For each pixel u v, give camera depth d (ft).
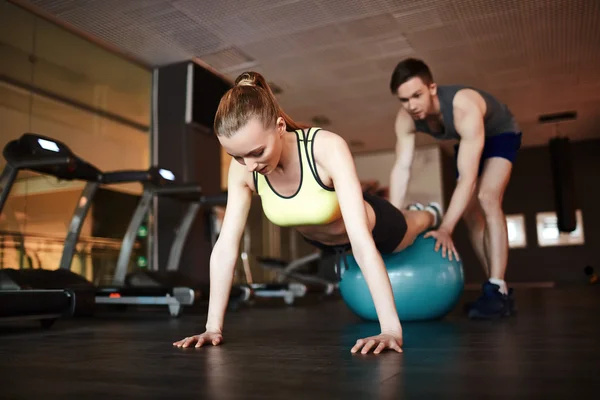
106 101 18.22
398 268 7.70
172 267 15.40
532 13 15.93
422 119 8.46
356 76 20.72
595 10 15.79
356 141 30.35
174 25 16.16
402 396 2.86
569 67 20.38
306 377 3.48
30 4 14.60
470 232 9.77
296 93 22.48
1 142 14.85
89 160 17.49
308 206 5.12
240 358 4.43
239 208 5.46
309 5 15.15
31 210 15.26
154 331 7.76
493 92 23.06
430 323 7.61
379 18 16.05
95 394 3.13
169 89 19.43
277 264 21.65
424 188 31.78
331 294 23.75
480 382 3.20
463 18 16.17
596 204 31.86
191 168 18.98
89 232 17.02
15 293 7.45
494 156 9.00
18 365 4.39
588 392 2.90
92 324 9.39
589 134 30.81
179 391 3.14
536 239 33.14
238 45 17.75
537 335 5.73
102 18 15.57
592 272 29.71
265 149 4.43
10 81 15.19
